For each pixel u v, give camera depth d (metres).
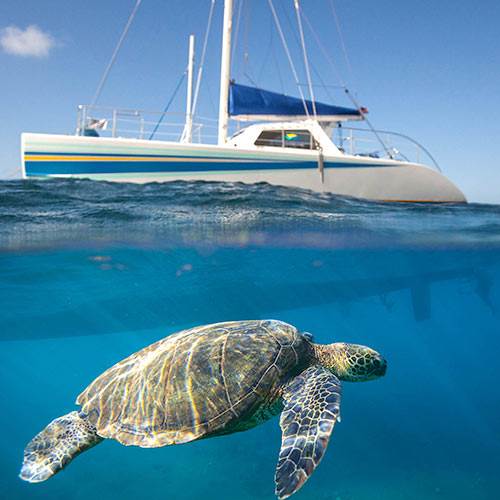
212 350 3.74
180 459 7.10
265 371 3.63
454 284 21.06
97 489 6.07
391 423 10.04
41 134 10.09
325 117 13.77
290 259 14.04
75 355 23.80
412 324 27.34
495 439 8.62
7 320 15.45
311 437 2.91
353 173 12.53
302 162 11.97
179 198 10.55
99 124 11.76
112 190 10.38
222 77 13.48
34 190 9.62
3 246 9.82
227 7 13.38
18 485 6.39
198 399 3.44
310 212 11.55
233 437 7.98
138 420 3.52
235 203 10.88
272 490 5.90
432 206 12.68
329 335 30.70
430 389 17.94
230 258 13.08
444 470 6.63
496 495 5.66
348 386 14.44
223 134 13.49
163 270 13.21
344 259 14.79
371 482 6.14
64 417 4.17
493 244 14.30
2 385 26.58
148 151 10.72
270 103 13.41
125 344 22.55
